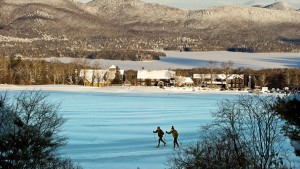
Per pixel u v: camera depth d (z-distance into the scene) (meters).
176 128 59.91
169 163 34.81
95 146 45.78
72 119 68.38
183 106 98.81
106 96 135.00
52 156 26.22
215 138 33.00
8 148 22.77
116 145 46.66
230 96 146.12
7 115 24.28
